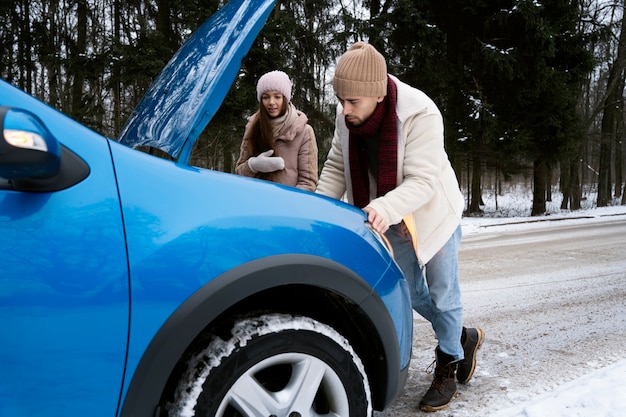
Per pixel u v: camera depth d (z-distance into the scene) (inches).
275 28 475.2
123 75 433.4
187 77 69.9
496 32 645.9
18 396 44.7
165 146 61.3
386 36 635.5
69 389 46.4
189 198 54.3
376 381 69.4
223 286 52.1
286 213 60.2
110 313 47.6
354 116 79.0
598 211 738.8
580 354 121.1
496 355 120.9
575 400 93.0
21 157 40.3
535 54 607.8
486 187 1653.5
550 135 653.9
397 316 69.4
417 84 649.0
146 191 52.1
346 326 67.6
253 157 127.3
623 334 136.6
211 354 53.2
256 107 475.8
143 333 48.9
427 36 599.8
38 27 499.5
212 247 53.0
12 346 44.3
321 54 623.2
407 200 74.9
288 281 56.7
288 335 56.8
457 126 657.6
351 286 62.1
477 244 324.2
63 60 465.7
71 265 46.5
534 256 271.4
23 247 45.1
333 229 63.5
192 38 84.7
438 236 84.9
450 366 91.0
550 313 157.9
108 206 49.3
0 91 49.5
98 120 498.0
